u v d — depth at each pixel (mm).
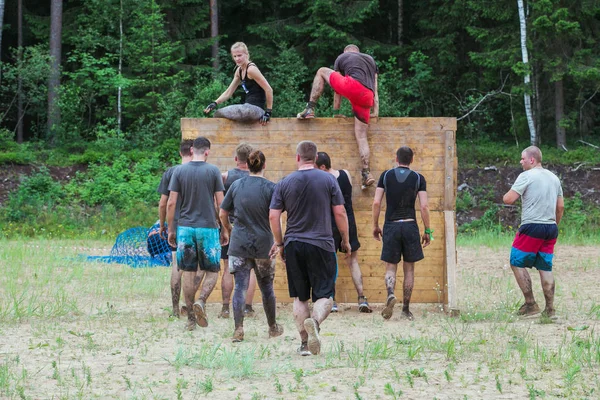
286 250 8102
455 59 37562
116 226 27438
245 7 40906
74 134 35125
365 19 39250
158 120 34875
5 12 40656
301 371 7113
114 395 6434
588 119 37000
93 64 38781
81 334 9328
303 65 36312
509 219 30188
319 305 7969
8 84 39312
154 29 35969
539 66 34969
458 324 10336
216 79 35781
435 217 12172
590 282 14805
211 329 9914
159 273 16125
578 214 28922
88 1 37031
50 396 6398
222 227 9758
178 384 6664
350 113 34094
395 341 8789
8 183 30625
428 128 12102
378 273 12203
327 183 8094
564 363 7504
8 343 8766
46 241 23594
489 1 33094
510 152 33781
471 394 6418
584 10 31906
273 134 12195
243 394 6473
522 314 10922
